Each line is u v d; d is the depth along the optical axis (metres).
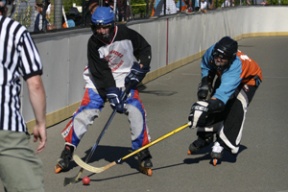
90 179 7.29
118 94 7.23
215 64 7.41
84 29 11.06
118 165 7.89
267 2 31.80
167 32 16.55
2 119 4.55
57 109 10.14
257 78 7.82
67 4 11.23
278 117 11.14
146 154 7.41
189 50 19.06
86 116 7.40
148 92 13.63
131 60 7.41
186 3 19.31
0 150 4.61
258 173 7.68
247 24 29.55
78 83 10.91
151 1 15.62
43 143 4.80
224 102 7.33
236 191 6.98
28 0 9.30
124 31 7.29
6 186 4.71
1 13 4.71
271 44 25.77
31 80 4.67
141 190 6.94
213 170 7.76
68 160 7.49
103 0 12.03
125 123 10.46
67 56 10.40
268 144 9.12
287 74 16.94
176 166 7.89
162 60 16.17
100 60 7.21
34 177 4.71
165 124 10.39
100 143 9.03
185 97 13.09
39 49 9.34
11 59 4.59
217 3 24.23
